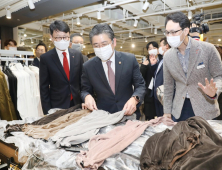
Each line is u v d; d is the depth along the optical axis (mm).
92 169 771
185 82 1452
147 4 4824
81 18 7871
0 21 6742
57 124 1250
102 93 1510
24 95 2523
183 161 714
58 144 955
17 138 1104
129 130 1054
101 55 1294
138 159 837
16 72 2559
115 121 1191
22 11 5504
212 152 705
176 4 5703
